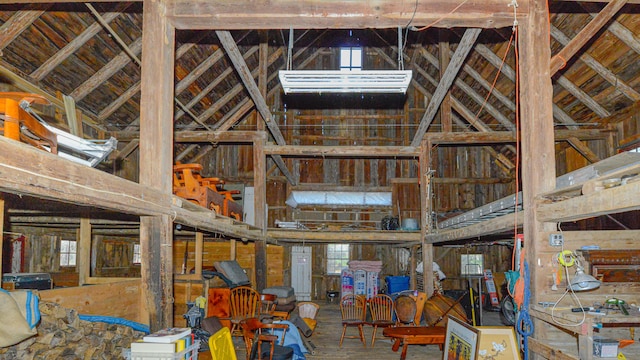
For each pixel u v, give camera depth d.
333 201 13.07
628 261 4.01
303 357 5.93
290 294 8.20
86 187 2.89
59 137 3.56
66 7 6.27
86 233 5.54
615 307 3.76
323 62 12.63
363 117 12.99
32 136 3.10
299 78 4.63
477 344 4.14
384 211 13.19
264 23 4.49
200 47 8.46
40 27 6.40
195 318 6.01
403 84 4.75
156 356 3.38
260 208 9.43
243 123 12.80
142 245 4.20
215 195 6.41
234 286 7.48
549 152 4.28
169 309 4.20
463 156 13.20
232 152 13.10
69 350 3.46
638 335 4.12
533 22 4.41
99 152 3.96
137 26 7.11
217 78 9.75
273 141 13.23
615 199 3.01
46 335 3.21
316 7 4.34
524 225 4.38
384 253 13.16
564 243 4.16
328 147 9.58
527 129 4.42
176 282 6.90
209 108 10.68
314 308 7.95
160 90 4.35
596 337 3.68
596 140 9.46
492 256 12.98
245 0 4.38
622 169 3.04
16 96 2.94
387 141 13.05
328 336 7.93
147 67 4.34
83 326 3.55
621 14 6.49
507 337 4.24
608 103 8.43
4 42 6.12
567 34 7.16
